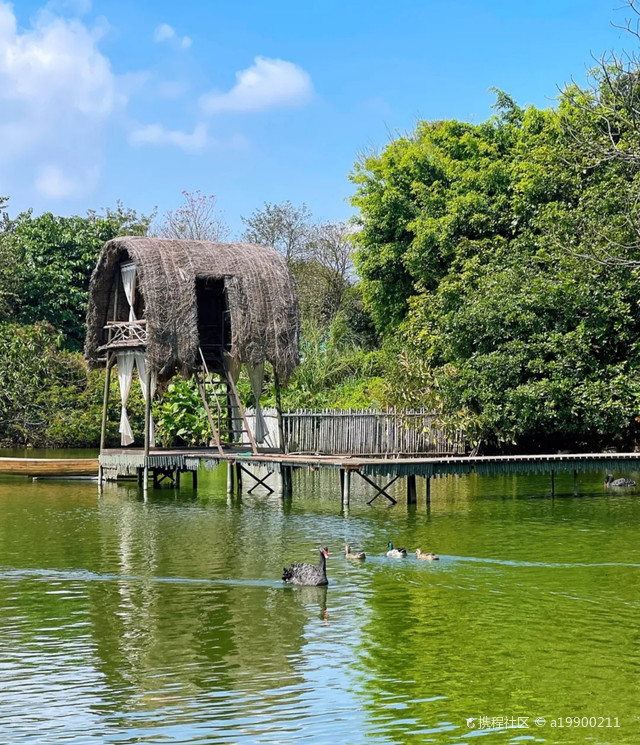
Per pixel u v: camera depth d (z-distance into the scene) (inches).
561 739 378.0
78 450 1753.2
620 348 1200.8
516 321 1189.1
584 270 1151.0
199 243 1177.4
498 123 1565.0
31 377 1769.2
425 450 1177.4
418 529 844.0
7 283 1943.9
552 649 484.7
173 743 371.9
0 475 1369.3
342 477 974.4
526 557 709.3
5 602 582.9
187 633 514.3
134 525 880.3
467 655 476.1
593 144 1114.1
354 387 1652.3
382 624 529.7
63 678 443.8
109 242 1157.1
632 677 445.4
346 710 405.7
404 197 1589.6
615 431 1189.7
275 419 1325.0
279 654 477.7
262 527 861.8
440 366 1299.2
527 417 1144.2
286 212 2310.5
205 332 1290.6
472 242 1342.3
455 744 372.8
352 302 2090.3
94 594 601.3
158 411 1423.5
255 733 381.7
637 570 663.8
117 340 1212.5
